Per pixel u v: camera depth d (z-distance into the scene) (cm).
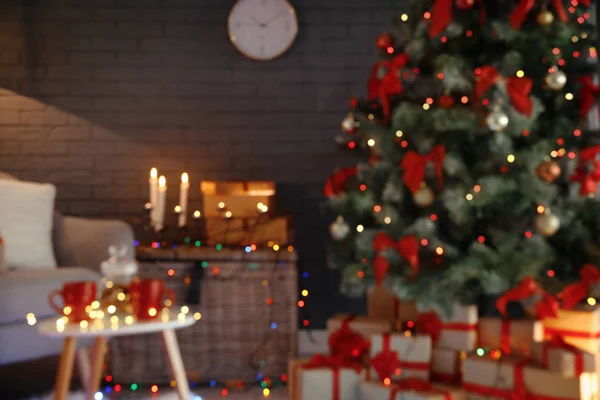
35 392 299
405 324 284
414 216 300
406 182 272
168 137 402
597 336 241
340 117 406
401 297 262
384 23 406
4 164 396
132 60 402
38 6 399
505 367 237
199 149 402
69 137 399
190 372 330
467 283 269
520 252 260
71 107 400
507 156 266
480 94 260
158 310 216
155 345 328
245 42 401
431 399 237
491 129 259
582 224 280
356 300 402
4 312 250
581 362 224
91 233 309
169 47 403
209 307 331
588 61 293
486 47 291
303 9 405
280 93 405
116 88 402
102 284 232
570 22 281
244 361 332
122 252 232
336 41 406
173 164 402
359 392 256
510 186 265
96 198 399
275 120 405
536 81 287
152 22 403
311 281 402
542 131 285
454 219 269
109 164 400
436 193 286
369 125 299
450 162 268
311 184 405
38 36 399
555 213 271
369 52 406
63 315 218
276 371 333
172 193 401
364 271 285
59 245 312
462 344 259
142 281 212
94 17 402
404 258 274
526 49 279
